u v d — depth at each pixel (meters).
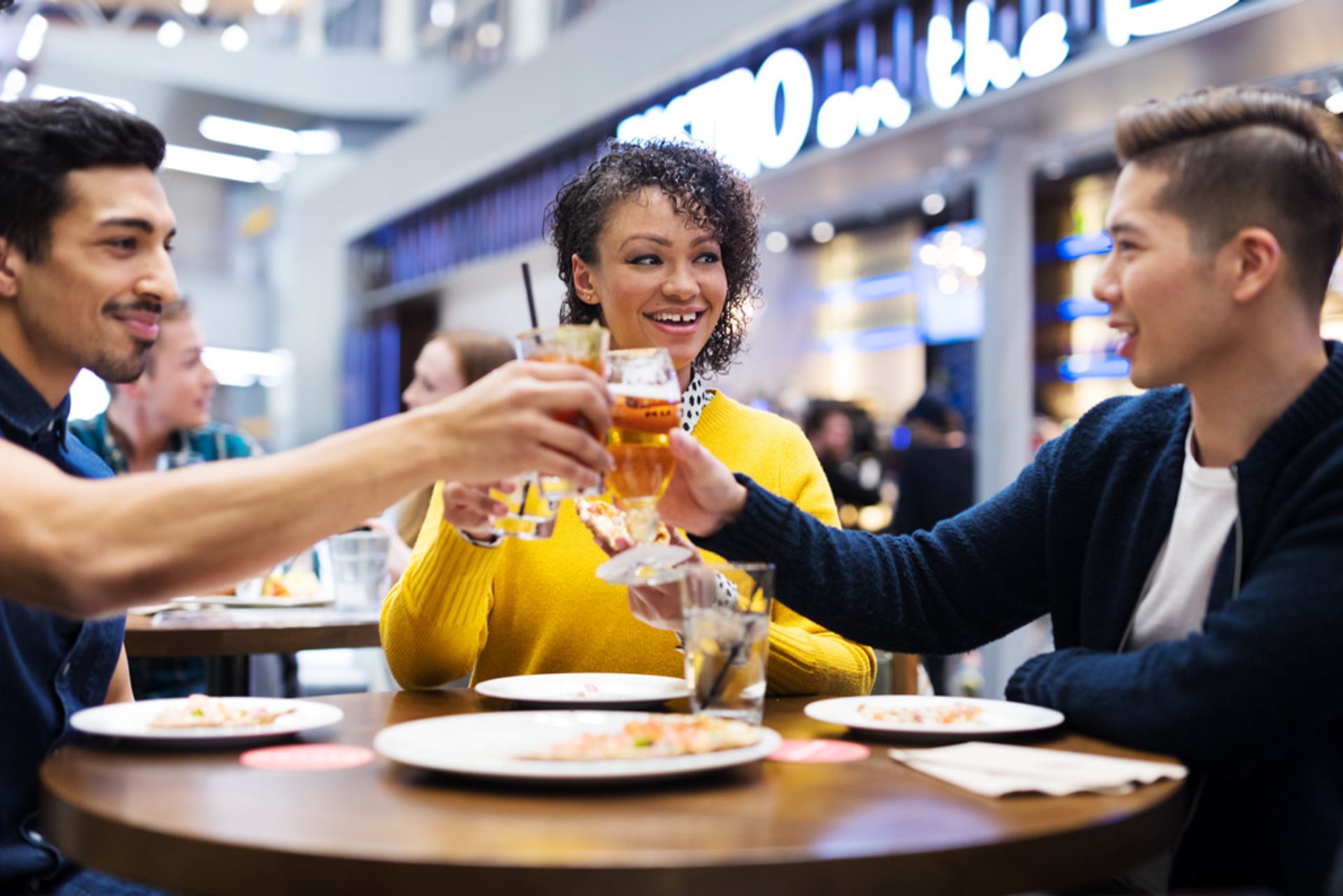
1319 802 1.12
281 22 13.51
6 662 1.23
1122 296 1.24
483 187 9.83
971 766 0.99
